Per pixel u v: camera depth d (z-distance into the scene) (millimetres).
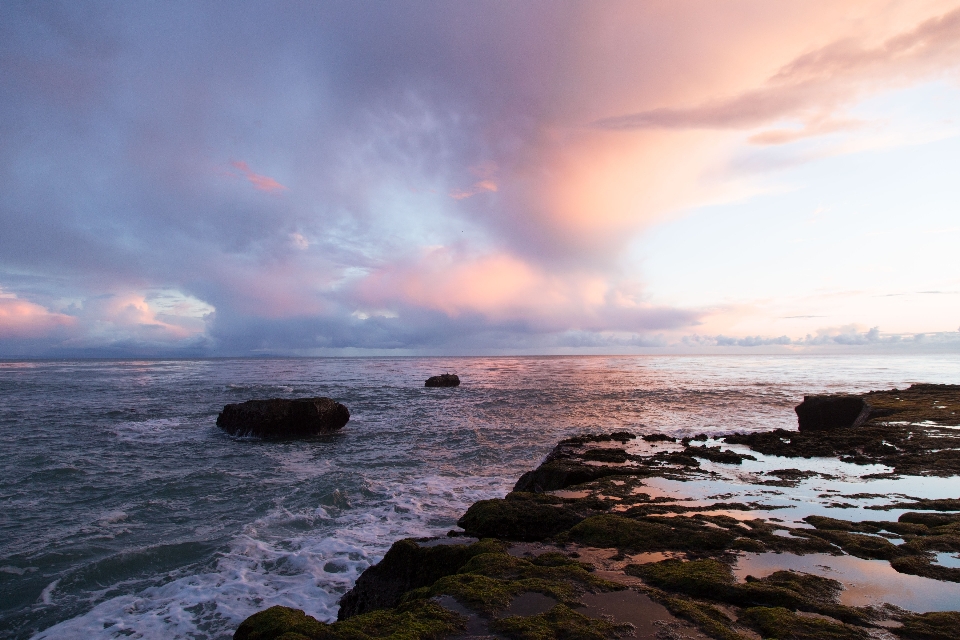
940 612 4242
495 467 17141
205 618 7629
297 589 8438
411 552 6492
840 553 5820
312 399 25312
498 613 4230
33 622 7637
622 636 3836
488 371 91562
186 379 66062
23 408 33781
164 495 13992
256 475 16266
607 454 12633
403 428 26031
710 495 8797
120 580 8945
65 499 13633
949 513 7391
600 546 6129
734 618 4250
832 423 20969
